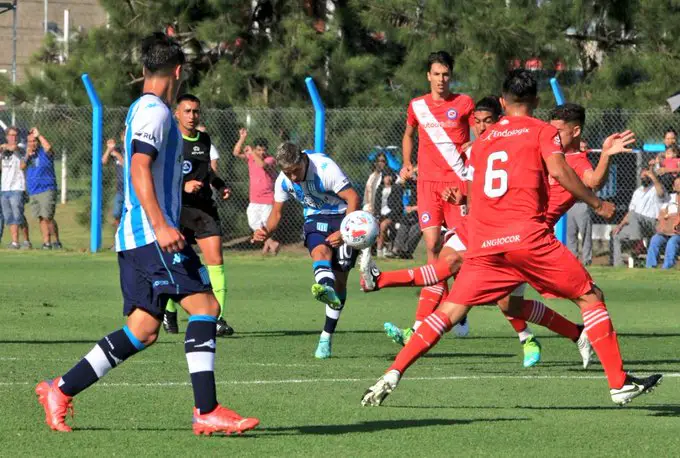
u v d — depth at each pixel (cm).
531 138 2009
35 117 6619
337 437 1822
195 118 3253
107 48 7106
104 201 6391
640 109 6369
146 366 2672
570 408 2158
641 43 6800
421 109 3316
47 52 7675
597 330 2027
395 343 3250
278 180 3039
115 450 1684
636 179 5941
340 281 2975
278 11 7000
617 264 5809
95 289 4656
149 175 1694
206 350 1766
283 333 3459
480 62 6444
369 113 6209
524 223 2006
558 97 5656
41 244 6712
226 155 6334
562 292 2031
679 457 1688
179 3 6894
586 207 5647
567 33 6931
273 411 2067
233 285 4947
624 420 2017
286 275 5378
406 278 2594
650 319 3956
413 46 6700
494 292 2030
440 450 1723
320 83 6856
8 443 1730
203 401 1766
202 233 3353
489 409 2130
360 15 6775
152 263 1750
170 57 1777
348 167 6203
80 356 2827
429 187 3322
